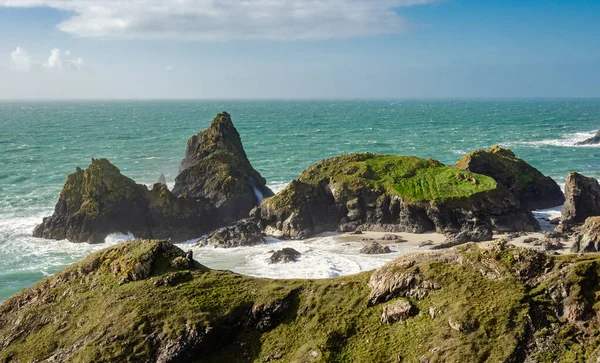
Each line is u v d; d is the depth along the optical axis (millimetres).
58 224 83312
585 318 34344
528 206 98188
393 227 83125
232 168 98688
